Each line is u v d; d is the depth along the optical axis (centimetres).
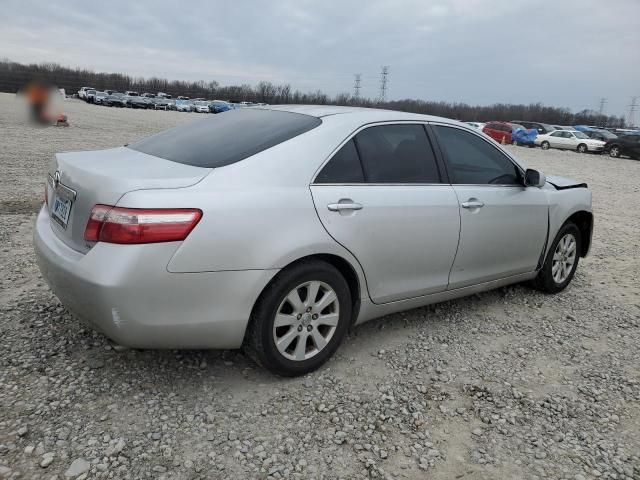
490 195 423
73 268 276
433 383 342
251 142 331
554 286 519
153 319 273
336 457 267
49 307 402
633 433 306
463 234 401
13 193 800
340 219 327
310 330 329
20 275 463
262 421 289
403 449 277
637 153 2902
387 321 430
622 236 833
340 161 340
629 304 516
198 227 275
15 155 1227
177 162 318
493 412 316
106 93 5928
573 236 525
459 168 413
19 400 289
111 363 332
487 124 3681
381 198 350
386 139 372
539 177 448
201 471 250
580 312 485
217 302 286
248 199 293
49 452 252
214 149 329
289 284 310
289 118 365
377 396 322
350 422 295
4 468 240
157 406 294
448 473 262
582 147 3150
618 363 390
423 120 402
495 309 476
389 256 357
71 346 348
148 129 2427
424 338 405
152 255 266
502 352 394
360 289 349
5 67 3312
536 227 469
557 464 275
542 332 434
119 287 262
